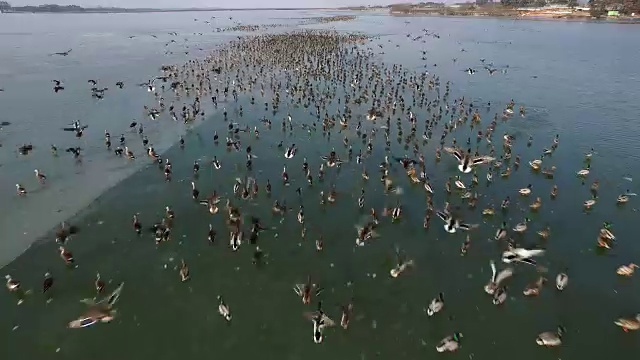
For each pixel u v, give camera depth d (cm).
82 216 4231
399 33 17825
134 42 15125
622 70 10300
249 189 4600
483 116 6888
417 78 9150
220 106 7300
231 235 3716
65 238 3853
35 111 7131
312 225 4062
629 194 4581
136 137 6031
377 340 2930
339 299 3244
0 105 7450
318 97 7700
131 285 3372
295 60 10750
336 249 3750
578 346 2877
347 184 4775
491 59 11544
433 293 3288
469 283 3378
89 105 7431
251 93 8025
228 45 13800
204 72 9650
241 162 5300
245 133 6150
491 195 4556
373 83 8706
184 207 4369
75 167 5184
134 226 3966
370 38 15812
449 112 7012
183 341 2933
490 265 3553
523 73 9906
